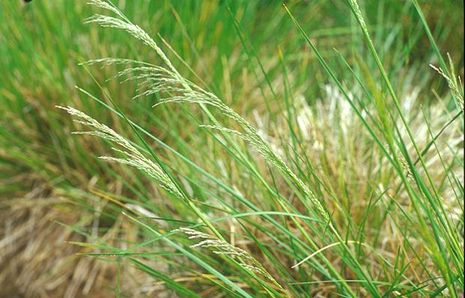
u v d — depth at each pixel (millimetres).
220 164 3133
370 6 4664
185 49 3711
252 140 1868
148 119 3570
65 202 3686
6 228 3760
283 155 3121
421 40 4484
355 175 2967
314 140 3184
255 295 2693
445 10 4488
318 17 4605
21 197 3768
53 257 3641
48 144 3754
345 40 4551
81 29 3781
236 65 3883
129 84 3615
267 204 2854
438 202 1954
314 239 2672
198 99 1866
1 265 3699
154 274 2494
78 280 3557
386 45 4199
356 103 3504
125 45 3654
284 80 2895
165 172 1884
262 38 4121
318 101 3721
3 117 3760
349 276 2646
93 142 3633
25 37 3773
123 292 3332
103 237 3514
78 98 3678
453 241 1902
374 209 2852
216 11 3887
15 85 3721
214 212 2936
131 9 3773
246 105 3762
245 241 2750
